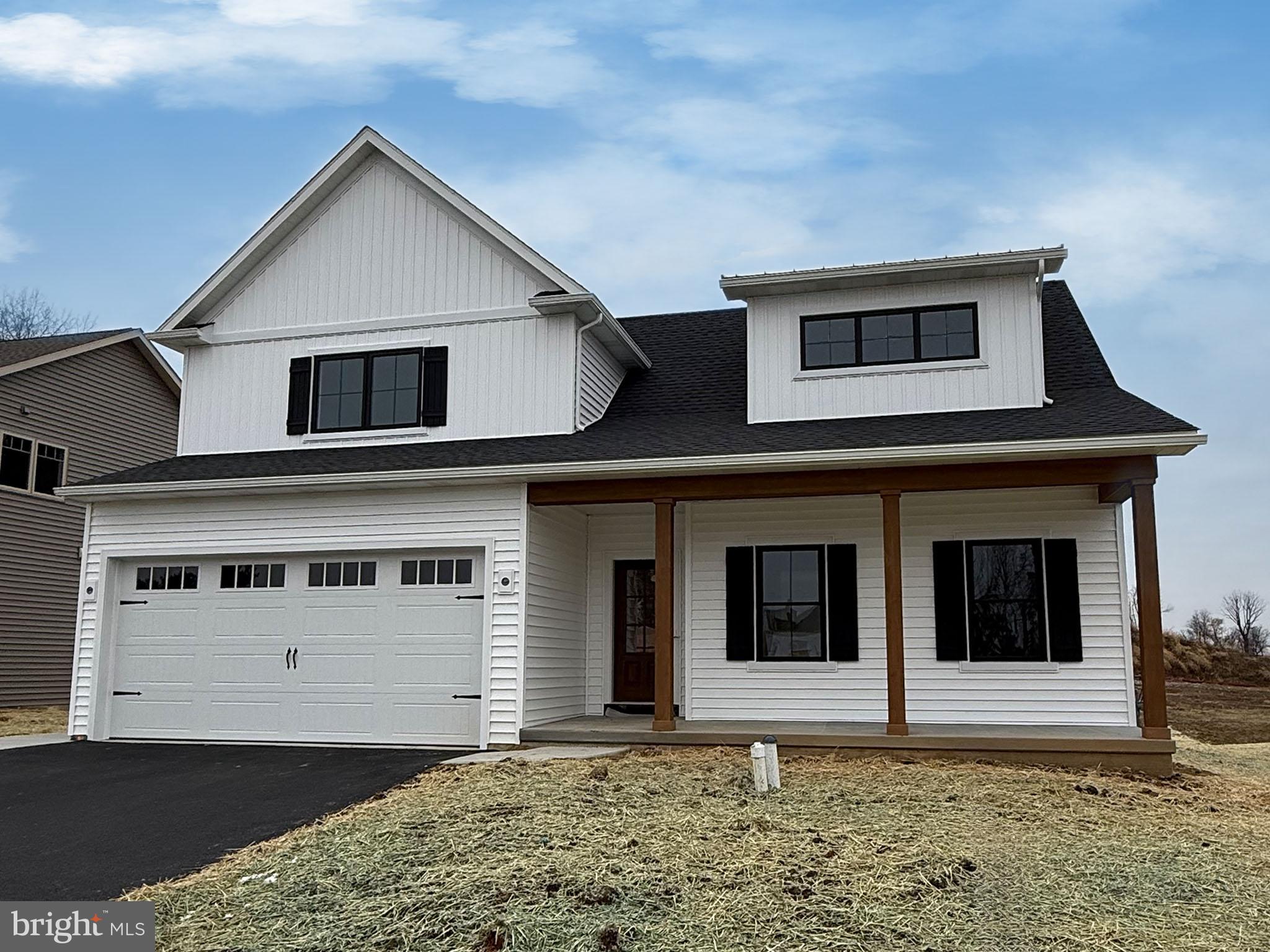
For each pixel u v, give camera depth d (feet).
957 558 39.88
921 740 34.04
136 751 38.96
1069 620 38.60
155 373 73.61
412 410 45.34
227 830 25.49
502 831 22.86
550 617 41.19
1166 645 101.86
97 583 42.86
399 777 31.35
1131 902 18.80
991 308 41.27
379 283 46.73
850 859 20.65
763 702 40.86
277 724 40.42
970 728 37.09
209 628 41.86
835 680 40.37
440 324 45.60
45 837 25.21
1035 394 40.14
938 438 35.35
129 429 71.00
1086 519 39.17
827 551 41.16
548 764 31.96
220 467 43.96
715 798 26.40
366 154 47.37
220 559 42.22
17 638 61.05
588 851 21.16
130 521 43.06
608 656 44.98
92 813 27.84
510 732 37.52
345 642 40.29
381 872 20.48
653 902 18.40
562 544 42.96
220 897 19.89
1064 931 17.34
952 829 23.45
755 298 43.60
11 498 61.00
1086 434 33.06
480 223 44.98
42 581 63.05
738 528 42.24
